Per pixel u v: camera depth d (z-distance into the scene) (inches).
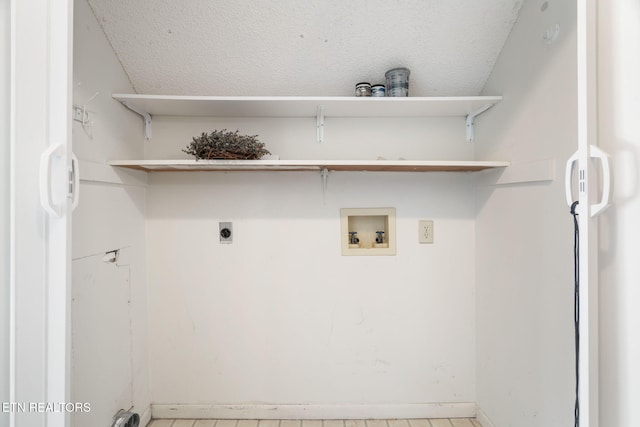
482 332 62.1
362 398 65.1
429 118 64.9
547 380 44.0
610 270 26.6
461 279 65.1
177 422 63.1
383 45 54.4
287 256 64.7
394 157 64.7
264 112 61.3
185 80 58.6
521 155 49.4
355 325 65.0
